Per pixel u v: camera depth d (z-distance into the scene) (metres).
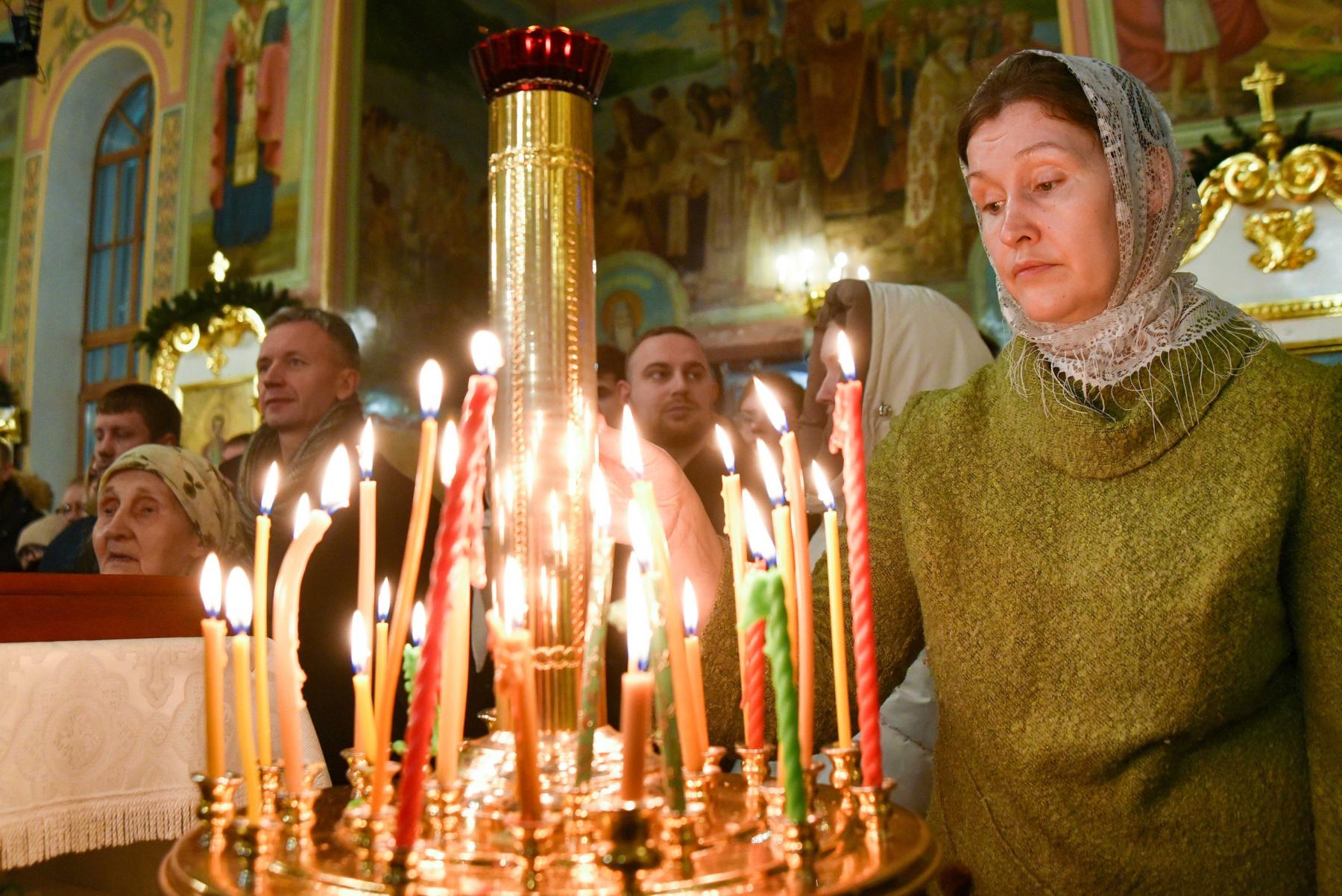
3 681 1.08
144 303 9.78
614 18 11.80
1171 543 0.94
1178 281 1.04
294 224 9.10
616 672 1.91
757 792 0.72
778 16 11.11
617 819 0.55
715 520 2.40
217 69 9.77
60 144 10.80
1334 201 4.49
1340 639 0.90
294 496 2.53
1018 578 1.00
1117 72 1.01
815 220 10.65
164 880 0.63
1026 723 0.98
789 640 0.61
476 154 10.77
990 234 1.05
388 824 0.62
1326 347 4.46
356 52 9.36
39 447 10.41
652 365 2.71
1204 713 0.92
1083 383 1.01
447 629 0.57
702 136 11.30
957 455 1.08
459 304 10.38
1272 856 0.93
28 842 1.09
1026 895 0.98
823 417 1.84
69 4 10.93
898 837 0.67
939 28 10.41
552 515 0.70
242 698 0.68
